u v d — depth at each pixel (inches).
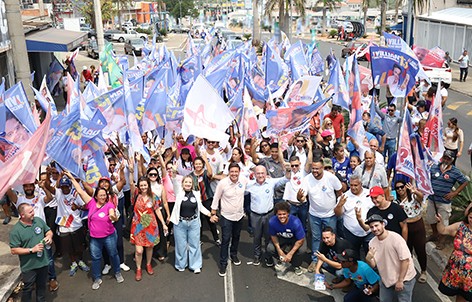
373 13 3855.8
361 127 402.0
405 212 277.4
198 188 348.2
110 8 2598.4
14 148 339.6
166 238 342.6
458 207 352.8
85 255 355.9
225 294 299.3
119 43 2222.0
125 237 383.6
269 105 490.6
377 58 413.1
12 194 330.3
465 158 570.6
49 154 313.6
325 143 419.2
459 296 259.6
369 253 246.7
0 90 353.7
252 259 343.0
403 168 316.5
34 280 271.6
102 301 295.3
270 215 324.8
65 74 923.4
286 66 631.2
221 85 549.3
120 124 407.5
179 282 315.0
